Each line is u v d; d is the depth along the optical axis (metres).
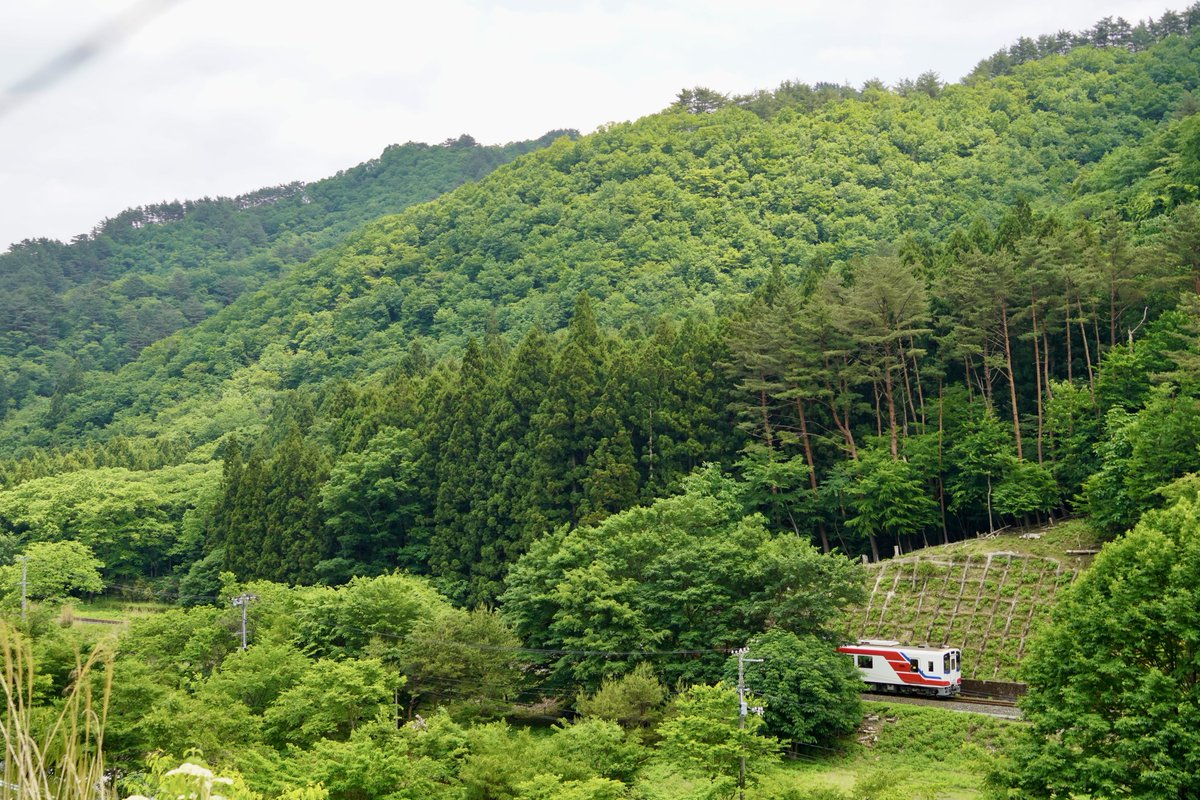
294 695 52.00
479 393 94.12
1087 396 75.38
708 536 70.81
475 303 186.00
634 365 89.50
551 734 62.38
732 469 85.62
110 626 73.31
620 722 55.91
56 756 16.44
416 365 128.12
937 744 54.38
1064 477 75.62
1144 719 37.09
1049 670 41.12
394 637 66.62
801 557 61.84
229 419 162.62
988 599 66.62
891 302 82.31
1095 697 39.66
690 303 158.12
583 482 84.69
